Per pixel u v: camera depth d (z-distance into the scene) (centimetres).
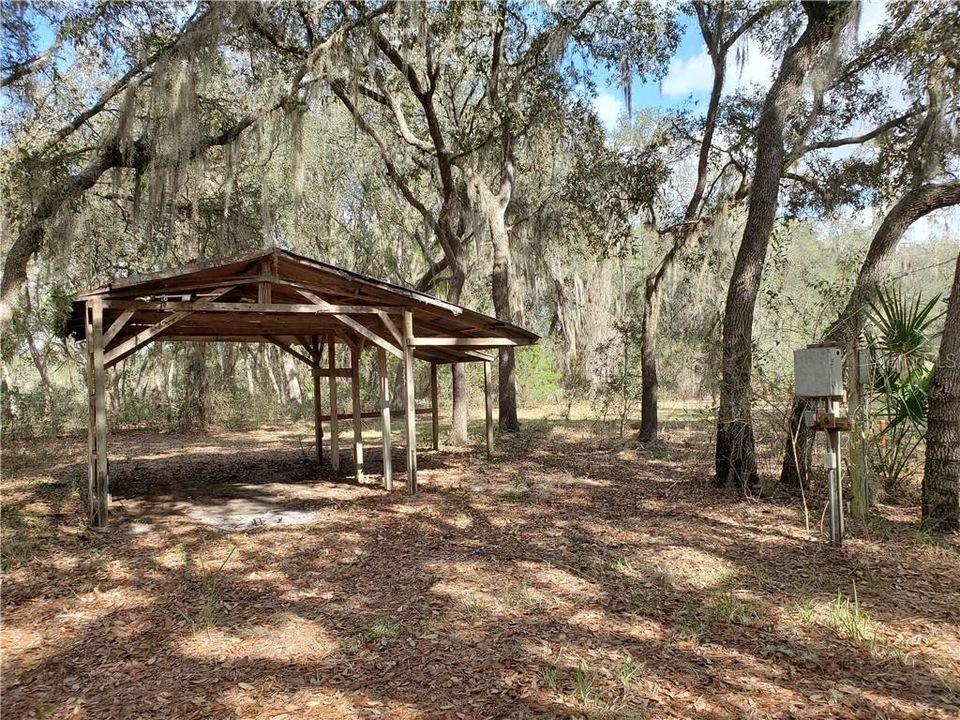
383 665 380
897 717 314
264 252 748
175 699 348
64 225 994
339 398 2481
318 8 1091
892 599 468
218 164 1426
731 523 694
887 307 766
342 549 627
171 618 459
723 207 1266
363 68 1206
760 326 1268
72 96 1289
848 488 773
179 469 1167
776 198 836
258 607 477
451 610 462
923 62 898
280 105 1166
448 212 1481
